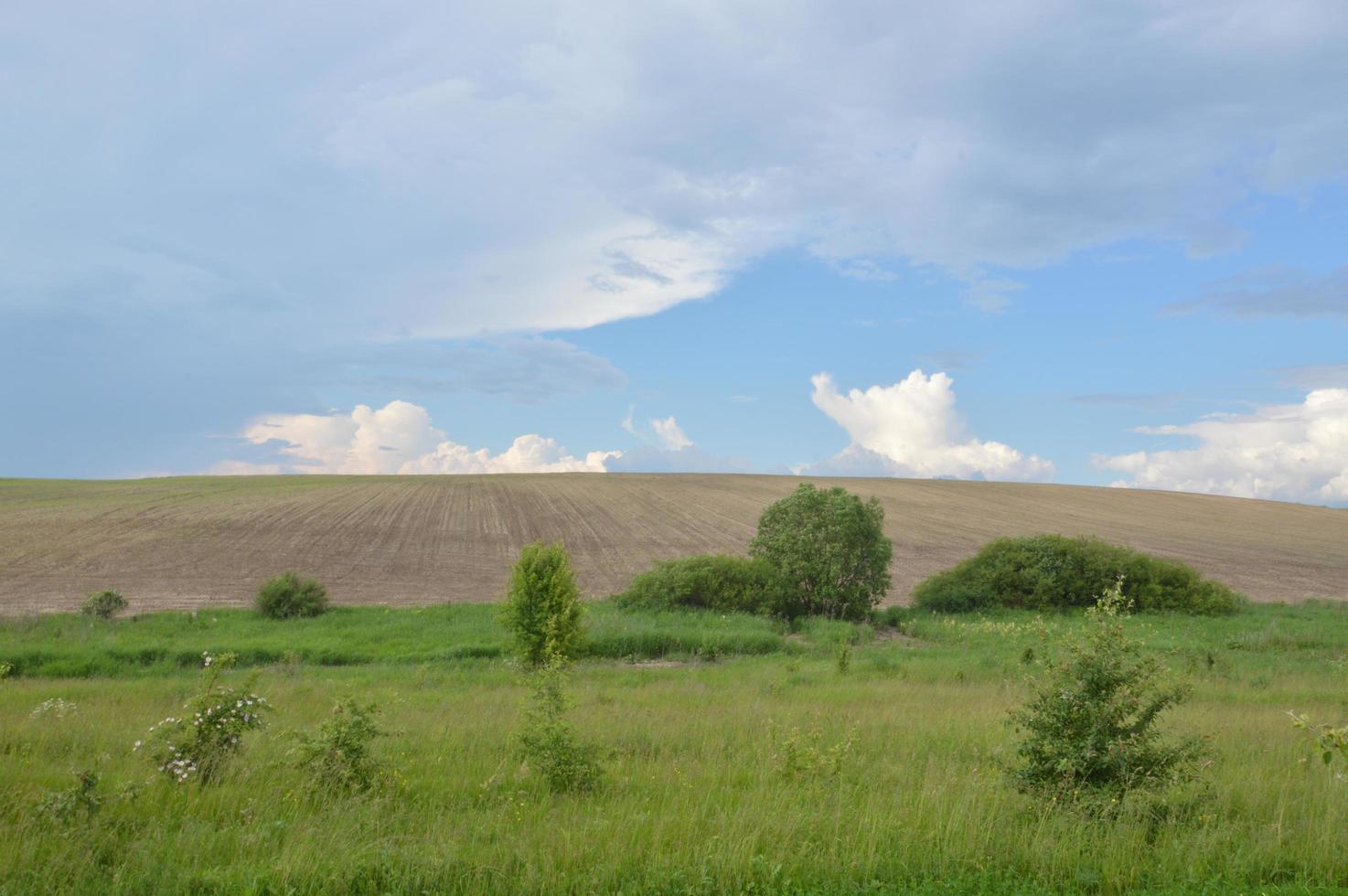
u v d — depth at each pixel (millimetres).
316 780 8445
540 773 9172
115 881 5910
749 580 31500
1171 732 10430
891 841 6766
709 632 25531
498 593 37062
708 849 6391
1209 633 28641
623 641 24016
